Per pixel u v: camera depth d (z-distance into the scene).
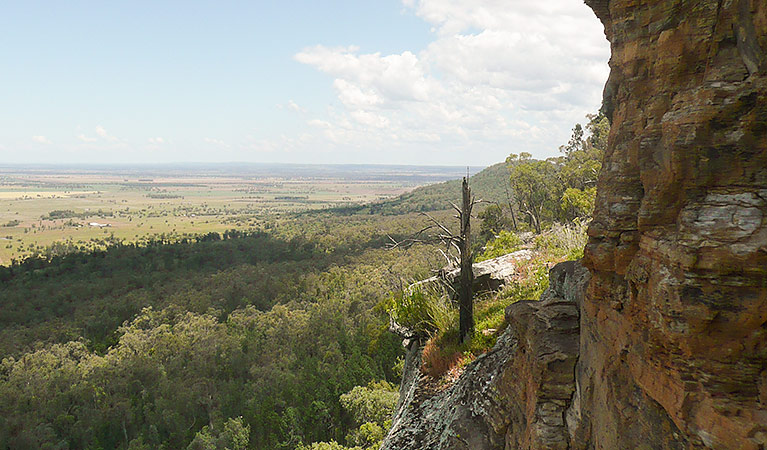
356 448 47.59
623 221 5.21
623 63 5.52
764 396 3.53
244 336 87.31
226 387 72.81
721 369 3.69
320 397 67.00
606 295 5.53
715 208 3.83
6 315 97.31
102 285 119.19
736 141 3.86
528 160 61.56
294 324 88.62
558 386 6.55
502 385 8.45
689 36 4.53
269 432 64.50
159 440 65.75
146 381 75.62
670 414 4.11
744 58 3.98
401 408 14.39
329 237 168.62
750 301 3.55
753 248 3.51
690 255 3.77
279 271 123.88
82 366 77.00
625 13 5.43
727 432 3.60
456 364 13.62
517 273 20.34
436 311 17.70
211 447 59.47
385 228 169.00
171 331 92.25
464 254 15.45
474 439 8.77
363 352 77.06
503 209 63.38
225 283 117.25
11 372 74.56
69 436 64.81
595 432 5.71
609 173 5.66
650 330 4.28
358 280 104.56
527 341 7.32
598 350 5.70
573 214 35.59
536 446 6.49
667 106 4.75
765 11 3.66
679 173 4.15
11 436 62.25
